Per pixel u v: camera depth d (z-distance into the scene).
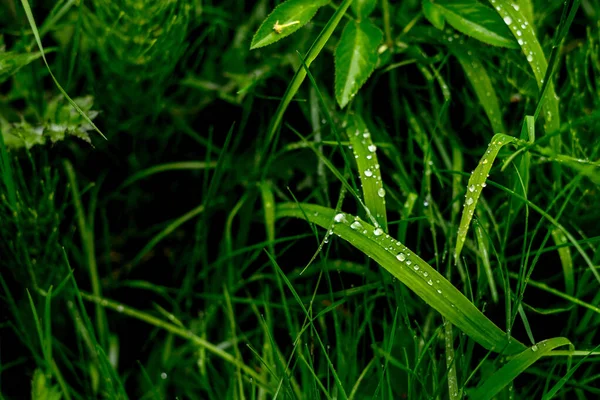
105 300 0.66
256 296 0.68
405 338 0.64
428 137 0.67
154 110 0.68
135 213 0.70
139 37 0.64
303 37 0.68
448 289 0.59
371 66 0.62
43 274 0.66
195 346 0.66
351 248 0.66
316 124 0.66
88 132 0.68
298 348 0.63
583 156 0.64
